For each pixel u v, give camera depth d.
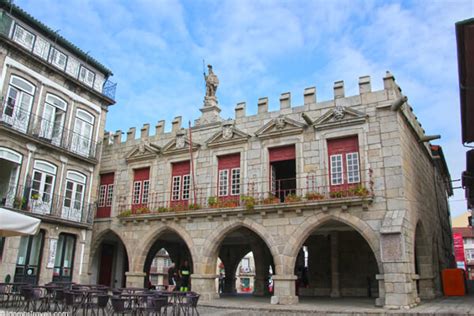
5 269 17.75
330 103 18.53
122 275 26.50
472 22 10.30
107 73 24.47
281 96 19.84
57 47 21.38
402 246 14.89
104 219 23.55
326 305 16.19
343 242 22.62
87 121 23.05
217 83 23.02
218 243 19.58
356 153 17.45
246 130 20.34
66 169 21.47
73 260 21.69
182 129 22.67
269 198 18.27
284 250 17.47
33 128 19.58
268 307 15.62
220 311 15.05
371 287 21.41
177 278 24.75
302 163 18.36
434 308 14.02
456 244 43.81
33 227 11.94
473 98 13.94
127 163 24.09
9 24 18.89
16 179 18.78
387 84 17.34
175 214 20.52
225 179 20.50
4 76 18.48
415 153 19.58
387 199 16.14
